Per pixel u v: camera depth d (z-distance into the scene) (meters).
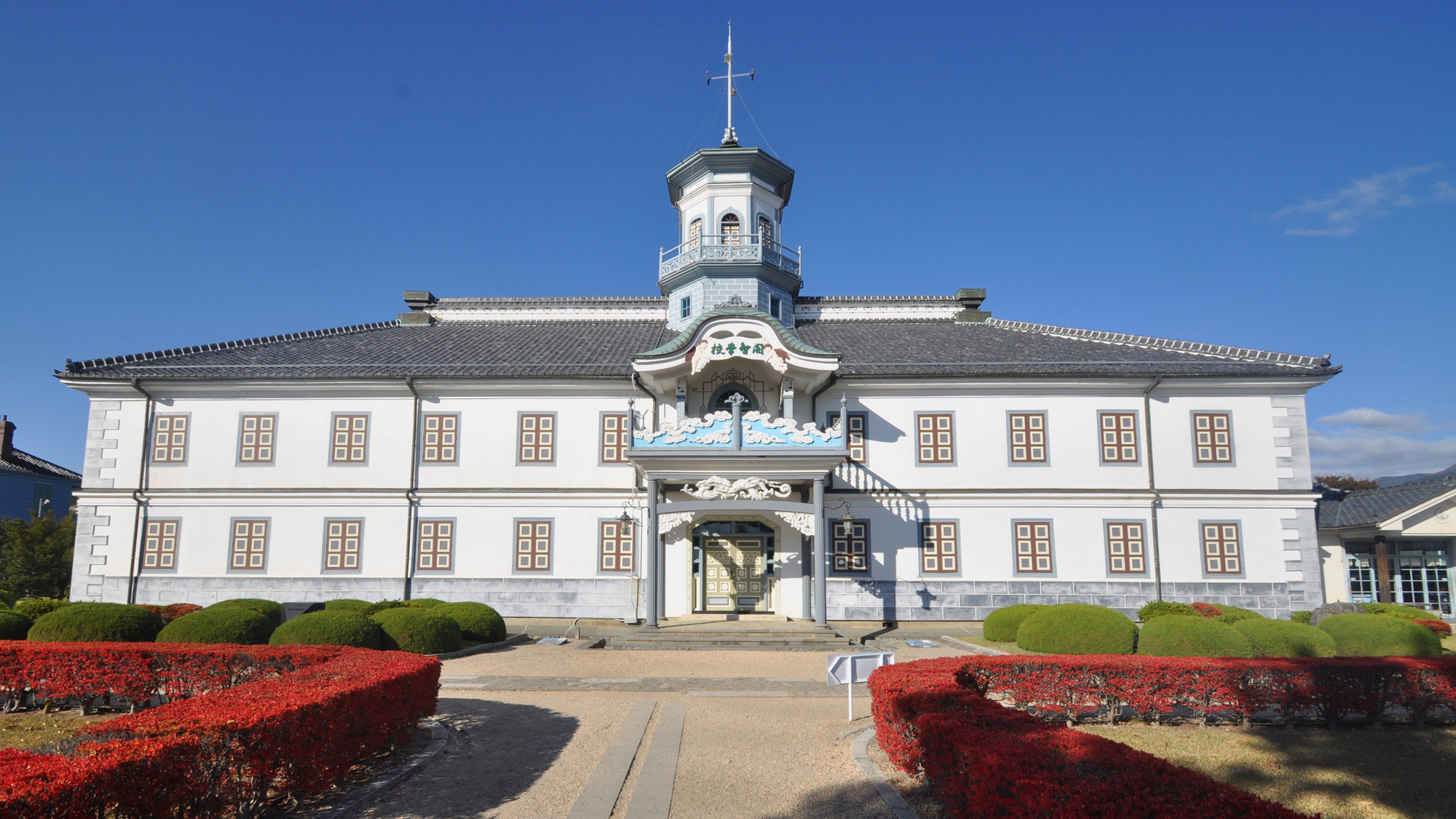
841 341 29.73
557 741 11.23
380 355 28.14
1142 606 24.88
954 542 25.39
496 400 26.30
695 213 32.06
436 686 11.94
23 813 5.52
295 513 25.81
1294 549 25.12
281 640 16.27
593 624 24.64
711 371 26.19
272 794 8.43
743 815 8.30
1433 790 9.28
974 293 33.62
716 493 23.05
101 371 25.86
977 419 25.95
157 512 25.80
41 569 33.97
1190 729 12.09
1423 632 16.73
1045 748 7.27
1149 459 25.59
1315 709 12.52
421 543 25.64
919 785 9.08
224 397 26.33
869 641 21.89
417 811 8.50
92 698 13.11
